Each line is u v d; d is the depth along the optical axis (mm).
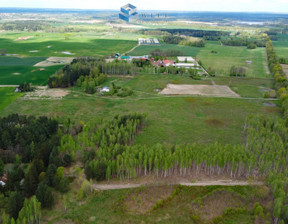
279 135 101125
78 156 90250
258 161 88375
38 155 84000
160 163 81938
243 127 117625
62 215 67062
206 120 124562
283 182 72562
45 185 70188
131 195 74438
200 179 81812
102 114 130250
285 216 64188
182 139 106438
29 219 63000
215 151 86062
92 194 74562
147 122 121375
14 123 107125
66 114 129375
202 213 68438
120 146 91625
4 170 82375
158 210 69438
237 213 68500
